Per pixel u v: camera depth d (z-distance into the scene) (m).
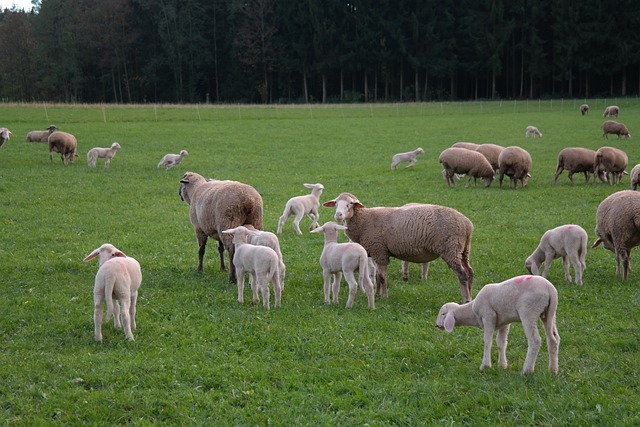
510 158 25.83
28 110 56.88
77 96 110.75
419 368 9.17
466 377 8.75
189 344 10.07
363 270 11.62
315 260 15.64
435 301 12.38
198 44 105.69
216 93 110.50
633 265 14.72
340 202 12.73
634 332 10.40
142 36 110.06
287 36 106.88
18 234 18.03
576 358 9.33
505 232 18.39
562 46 96.00
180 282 13.60
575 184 26.73
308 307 11.77
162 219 20.66
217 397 8.34
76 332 10.57
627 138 42.50
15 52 104.38
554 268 14.62
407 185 27.23
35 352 9.69
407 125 53.91
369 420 7.64
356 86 112.75
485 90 112.06
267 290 11.49
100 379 8.68
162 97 110.06
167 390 8.46
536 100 90.50
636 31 94.56
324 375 8.91
